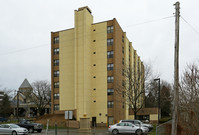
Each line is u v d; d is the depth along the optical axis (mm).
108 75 41719
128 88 36156
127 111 47562
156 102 51500
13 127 24391
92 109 42062
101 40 43406
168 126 16172
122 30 47906
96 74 42938
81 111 40125
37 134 25422
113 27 42594
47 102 70938
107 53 42531
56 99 45344
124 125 23797
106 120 40312
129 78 35562
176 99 12359
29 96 66125
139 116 50406
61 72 45438
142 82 36750
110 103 40688
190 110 10969
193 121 10742
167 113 56719
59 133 26359
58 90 45344
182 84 12094
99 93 42031
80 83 41156
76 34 43031
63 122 40688
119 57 43938
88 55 42500
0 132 24297
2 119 61969
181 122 12461
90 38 44062
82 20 42969
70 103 43188
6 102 68375
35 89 66625
